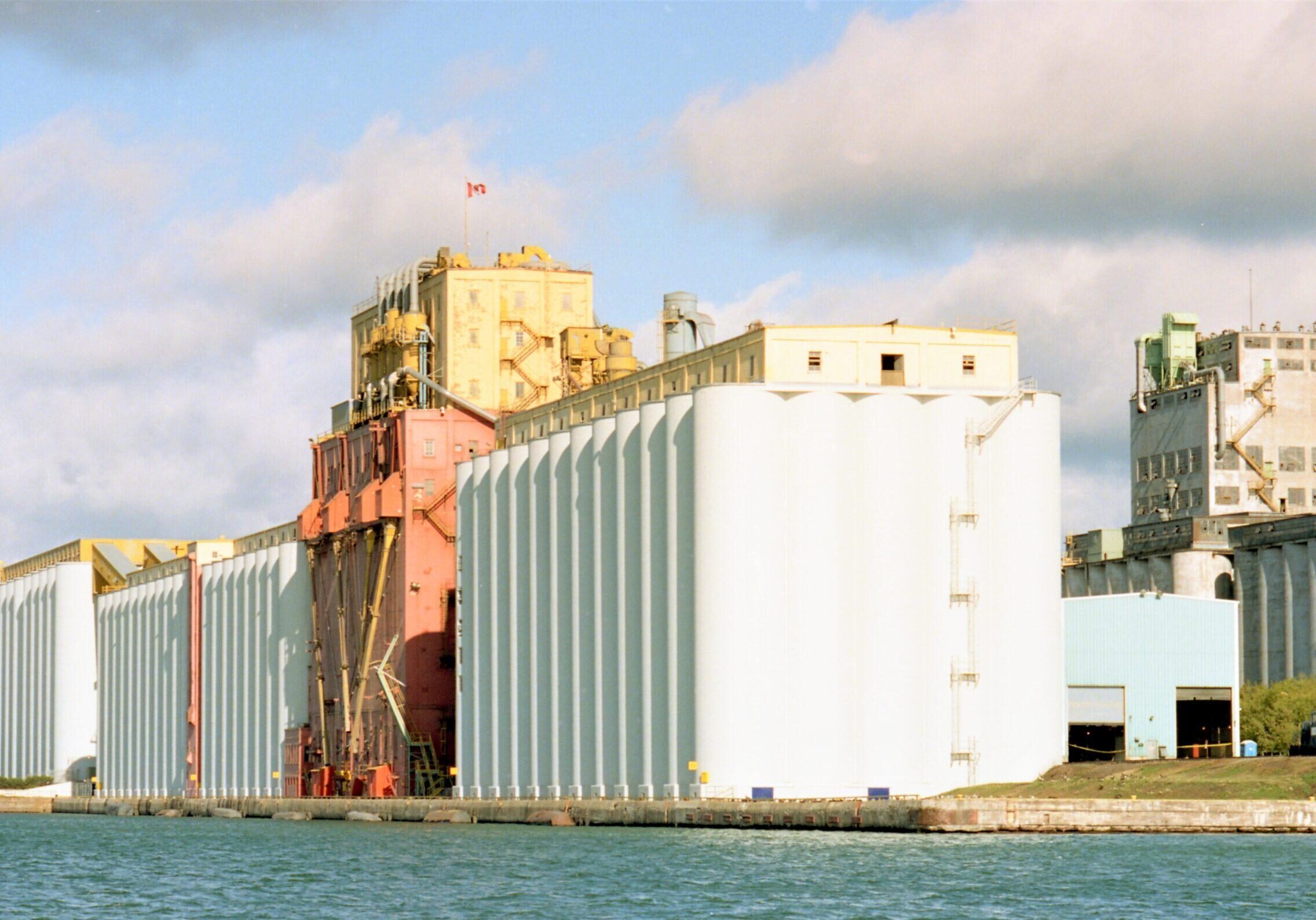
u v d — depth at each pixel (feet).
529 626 649.61
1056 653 572.51
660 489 574.15
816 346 576.61
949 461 565.94
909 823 498.69
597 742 599.98
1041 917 347.77
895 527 558.97
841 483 558.56
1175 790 511.81
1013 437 571.28
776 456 555.69
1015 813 494.59
